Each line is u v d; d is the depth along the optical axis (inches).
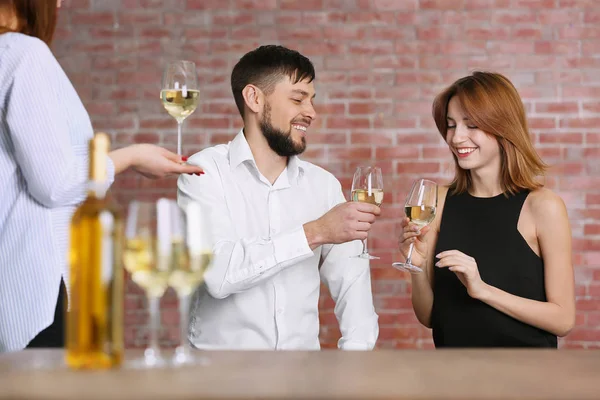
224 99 154.1
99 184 39.6
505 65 154.6
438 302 94.1
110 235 39.2
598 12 154.4
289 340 87.6
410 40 154.6
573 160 154.1
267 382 35.2
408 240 88.8
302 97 90.1
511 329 89.6
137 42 154.2
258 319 86.7
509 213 93.7
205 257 42.7
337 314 92.7
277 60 89.9
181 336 44.3
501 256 92.6
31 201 60.8
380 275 153.3
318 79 154.6
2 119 59.8
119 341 39.7
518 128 94.0
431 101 154.4
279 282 87.4
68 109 62.3
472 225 95.0
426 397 32.1
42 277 60.4
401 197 153.9
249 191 90.2
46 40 65.4
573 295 91.4
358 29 154.6
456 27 154.6
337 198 95.7
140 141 154.3
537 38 154.6
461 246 94.6
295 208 91.7
